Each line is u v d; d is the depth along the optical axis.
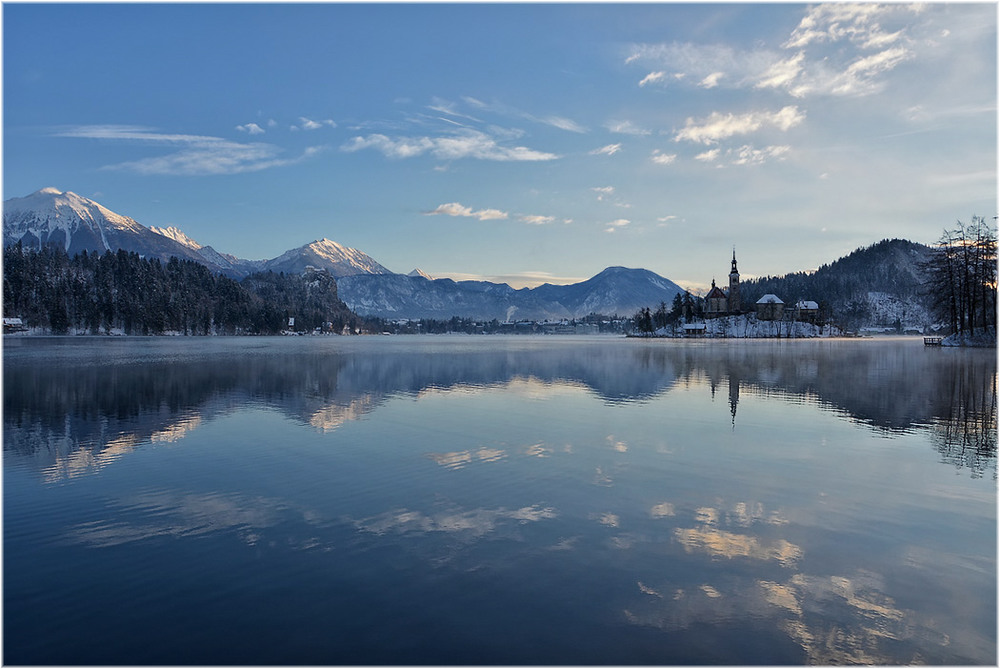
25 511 14.30
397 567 10.98
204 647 8.35
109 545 12.11
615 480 16.98
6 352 96.56
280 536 12.58
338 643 8.42
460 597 9.78
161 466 18.73
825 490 15.91
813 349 110.75
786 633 8.76
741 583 10.34
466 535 12.62
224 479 17.14
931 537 12.48
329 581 10.39
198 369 57.84
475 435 23.80
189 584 10.29
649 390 40.00
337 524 13.34
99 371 54.69
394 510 14.33
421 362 71.38
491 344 167.62
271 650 8.27
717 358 79.81
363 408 31.33
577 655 8.15
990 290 100.12
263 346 137.62
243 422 26.94
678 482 16.78
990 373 50.50
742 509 14.33
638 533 12.73
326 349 119.25
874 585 10.28
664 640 8.55
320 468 18.42
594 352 102.62
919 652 8.30
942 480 16.92
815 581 10.43
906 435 23.58
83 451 20.88
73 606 9.55
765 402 33.34
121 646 8.38
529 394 37.69
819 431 24.45
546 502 14.94
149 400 34.47
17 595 9.92
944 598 9.84
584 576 10.61
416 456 20.05
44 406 31.92
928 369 55.12
